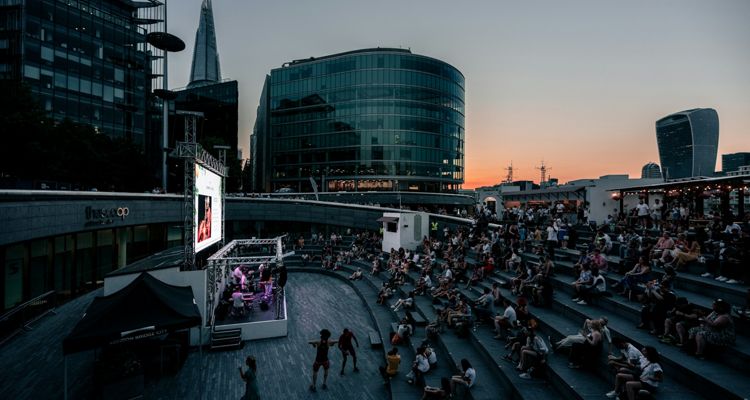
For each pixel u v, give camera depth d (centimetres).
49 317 1786
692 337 838
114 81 5144
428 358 1142
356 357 1422
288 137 9262
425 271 2041
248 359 984
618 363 808
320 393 1155
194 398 1107
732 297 1034
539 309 1328
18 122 2283
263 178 11762
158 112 6166
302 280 2822
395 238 3002
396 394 1066
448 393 937
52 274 1916
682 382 787
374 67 8488
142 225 2733
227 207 3900
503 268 1855
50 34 4488
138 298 1077
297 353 1477
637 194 2747
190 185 1788
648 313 993
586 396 796
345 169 8569
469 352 1205
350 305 2145
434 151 8794
